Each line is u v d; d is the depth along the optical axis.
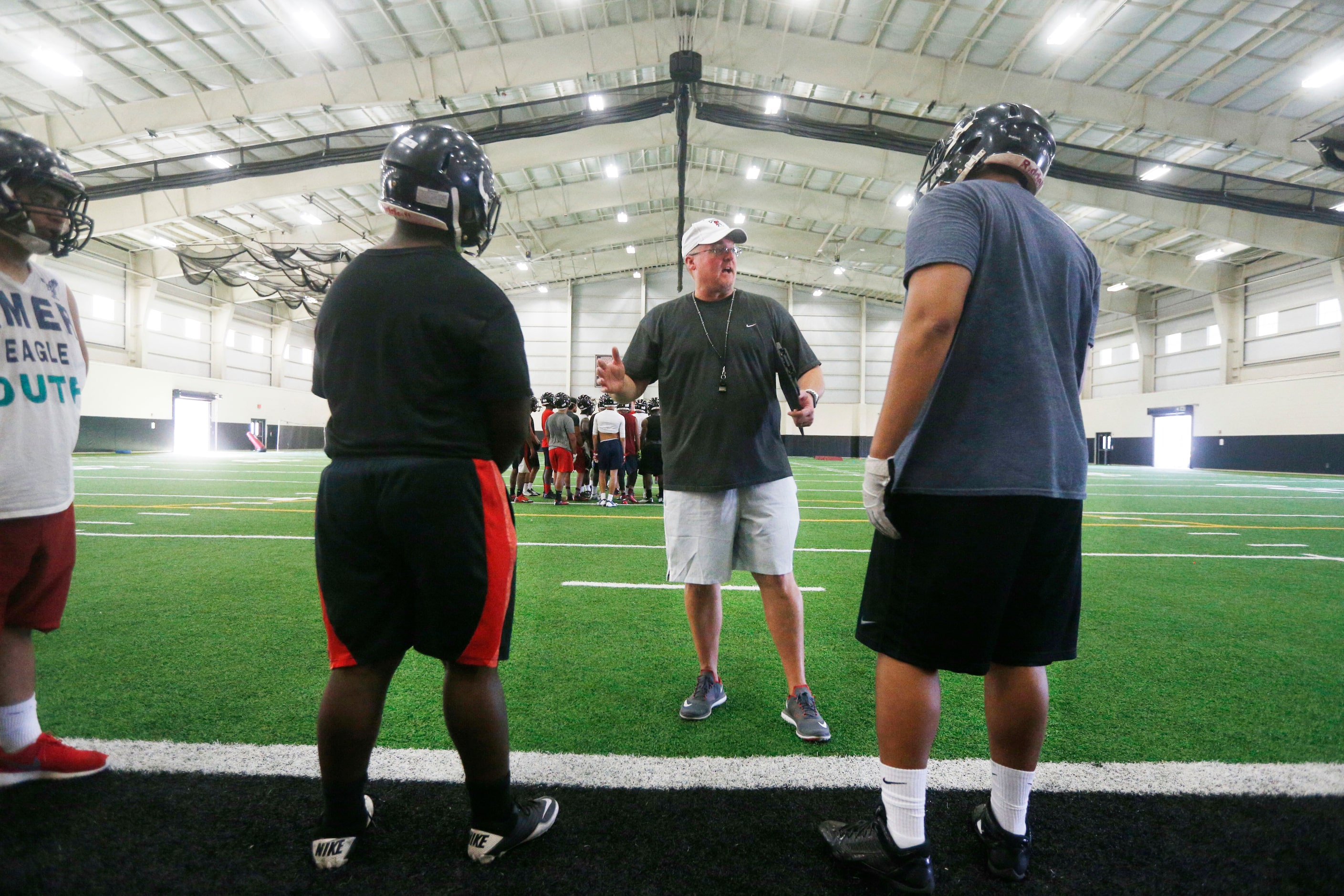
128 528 5.50
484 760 1.23
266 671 2.28
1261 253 18.94
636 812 1.45
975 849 1.33
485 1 10.78
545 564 4.35
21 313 1.44
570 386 27.44
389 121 13.82
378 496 1.17
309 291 18.91
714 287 2.06
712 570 2.00
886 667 1.23
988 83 11.67
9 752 1.47
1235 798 1.52
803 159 14.15
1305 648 2.72
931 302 1.12
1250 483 13.94
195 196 14.48
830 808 1.47
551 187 18.72
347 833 1.24
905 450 1.20
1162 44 10.59
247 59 11.37
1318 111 11.71
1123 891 1.18
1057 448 1.15
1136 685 2.29
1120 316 25.45
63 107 12.25
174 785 1.51
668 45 11.72
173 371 21.22
